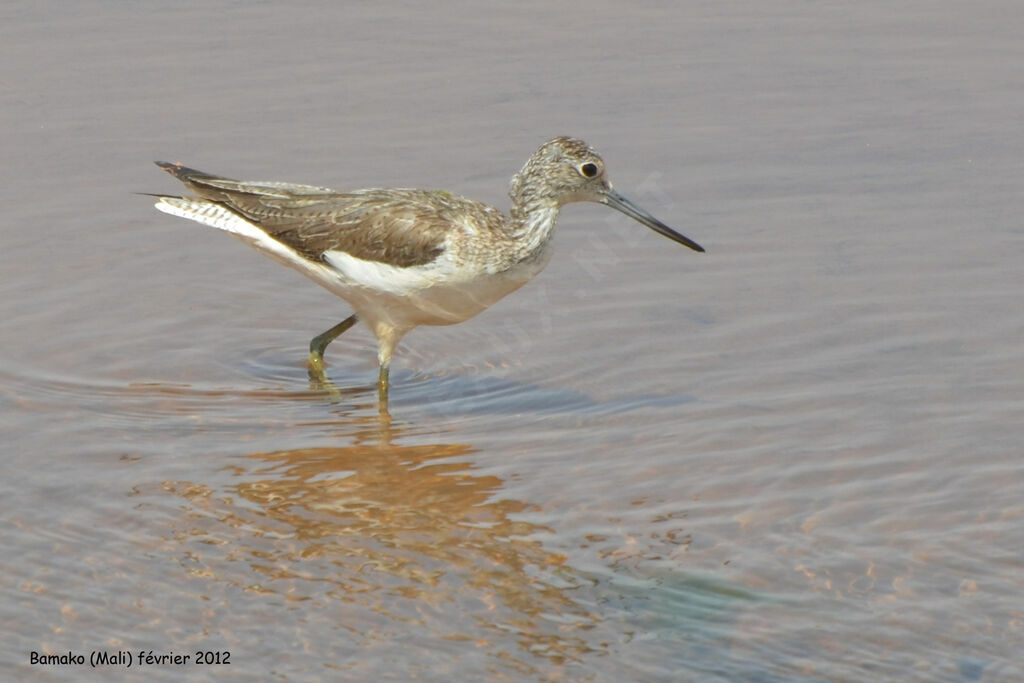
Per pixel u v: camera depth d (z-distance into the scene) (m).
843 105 21.58
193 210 15.69
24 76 22.34
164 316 16.52
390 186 19.08
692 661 10.13
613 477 13.00
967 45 23.80
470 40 24.23
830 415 14.00
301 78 22.62
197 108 21.50
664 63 23.23
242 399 14.82
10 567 11.30
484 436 13.98
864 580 11.14
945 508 12.22
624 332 16.02
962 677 9.90
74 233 18.22
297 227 15.21
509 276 15.20
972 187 18.95
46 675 9.93
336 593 11.08
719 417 14.09
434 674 10.02
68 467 13.05
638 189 19.16
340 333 15.52
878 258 17.30
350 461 13.41
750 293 16.70
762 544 11.73
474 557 11.62
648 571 11.37
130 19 24.88
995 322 15.69
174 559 11.54
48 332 15.87
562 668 10.08
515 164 19.80
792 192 19.08
